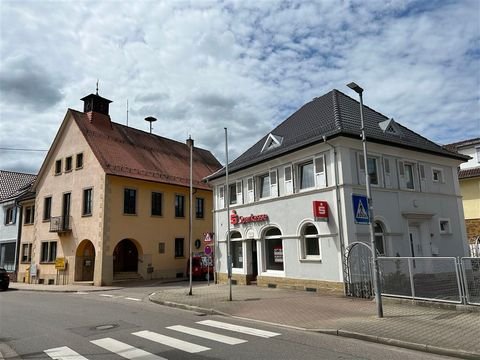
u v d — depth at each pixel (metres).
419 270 12.48
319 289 16.64
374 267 11.00
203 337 9.12
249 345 8.29
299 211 18.00
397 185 17.92
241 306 13.57
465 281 11.26
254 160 20.25
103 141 29.91
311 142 16.92
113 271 28.42
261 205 20.28
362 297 14.65
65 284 27.75
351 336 9.02
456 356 7.37
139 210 28.50
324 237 16.66
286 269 18.44
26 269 32.25
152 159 32.72
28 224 33.19
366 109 20.62
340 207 16.11
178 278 29.92
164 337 9.16
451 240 19.62
